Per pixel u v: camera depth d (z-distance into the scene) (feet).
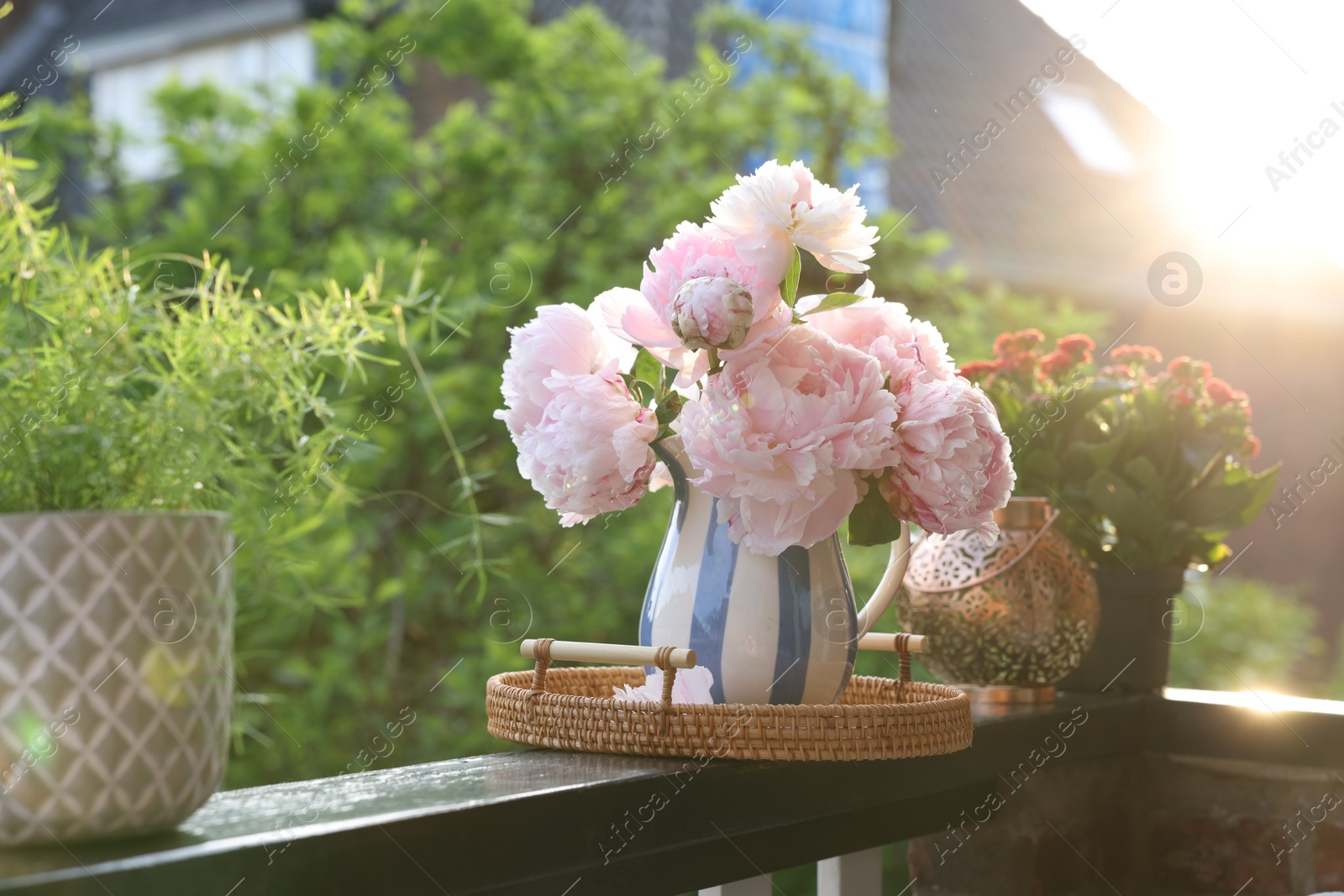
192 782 1.94
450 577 8.73
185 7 17.10
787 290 2.72
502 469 9.16
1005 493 2.90
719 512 2.93
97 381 2.11
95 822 1.85
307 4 15.62
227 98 9.57
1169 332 20.30
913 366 2.78
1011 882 3.94
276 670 7.77
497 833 2.30
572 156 10.73
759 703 2.92
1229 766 4.34
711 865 2.75
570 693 3.43
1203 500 4.47
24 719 1.80
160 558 1.90
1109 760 4.40
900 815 3.38
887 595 3.26
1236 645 12.57
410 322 6.37
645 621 3.05
